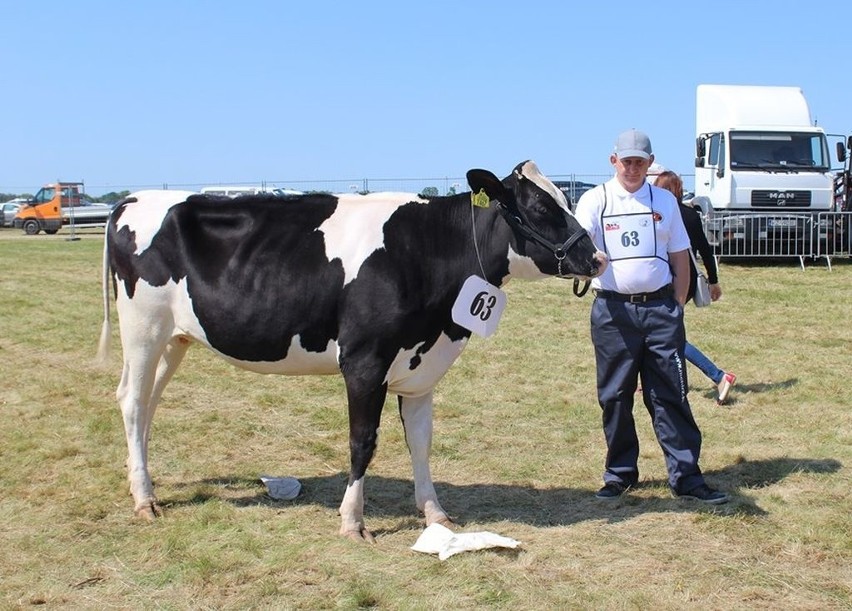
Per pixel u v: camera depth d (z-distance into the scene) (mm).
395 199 5340
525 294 15688
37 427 7520
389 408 8312
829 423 7504
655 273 5637
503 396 8727
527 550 4949
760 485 6031
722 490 5949
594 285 5809
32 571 4695
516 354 10672
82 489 5980
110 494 5879
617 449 5949
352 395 5145
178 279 5477
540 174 5172
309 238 5258
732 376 8047
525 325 12648
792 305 13914
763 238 19234
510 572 4672
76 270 20516
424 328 5168
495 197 5109
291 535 5215
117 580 4605
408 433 5488
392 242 5152
